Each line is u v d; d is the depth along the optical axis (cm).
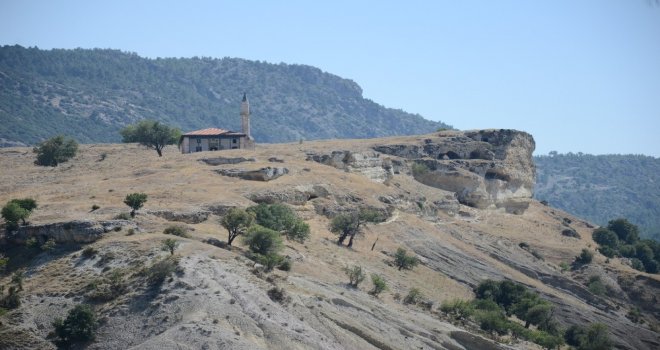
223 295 6919
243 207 10269
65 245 8069
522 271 13912
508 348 8894
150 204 9812
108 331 6612
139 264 7431
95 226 8150
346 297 8531
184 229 8625
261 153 14062
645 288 15075
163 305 6769
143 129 15925
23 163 15762
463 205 16500
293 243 10094
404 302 9612
